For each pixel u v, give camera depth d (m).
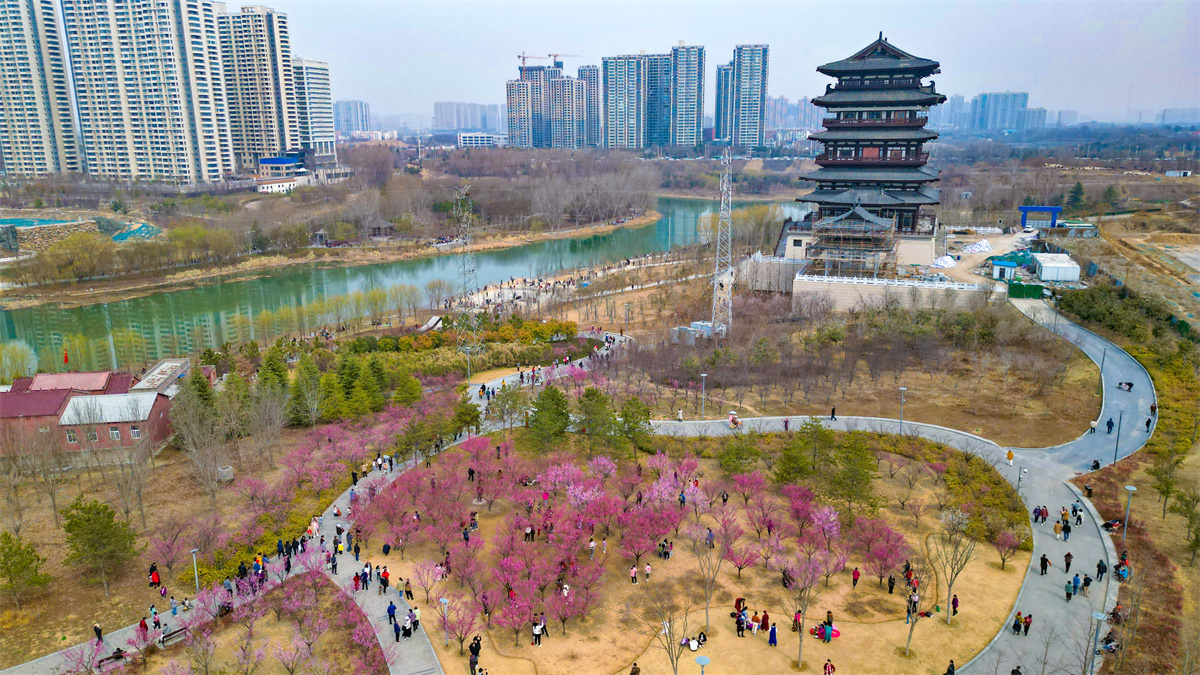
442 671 55.47
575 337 140.00
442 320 149.38
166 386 100.94
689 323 145.00
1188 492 73.75
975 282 146.38
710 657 56.09
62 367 134.12
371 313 164.75
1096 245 167.62
